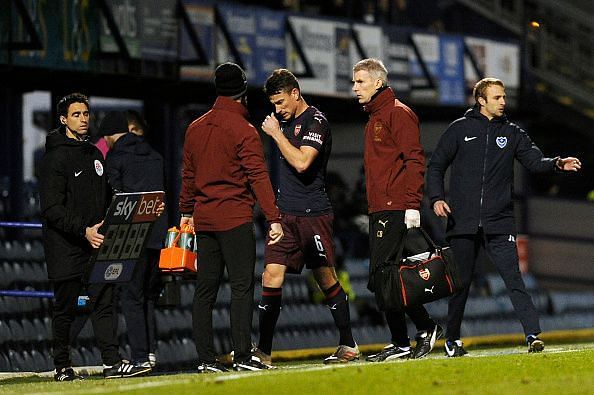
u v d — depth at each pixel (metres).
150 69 35.91
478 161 26.00
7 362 30.12
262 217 42.56
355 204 45.78
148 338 27.27
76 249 24.34
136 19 35.47
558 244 54.00
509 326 44.44
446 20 50.97
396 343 25.89
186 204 25.00
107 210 24.23
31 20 32.78
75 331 27.36
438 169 26.27
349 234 45.03
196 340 24.19
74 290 24.48
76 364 30.78
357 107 43.84
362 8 47.34
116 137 27.14
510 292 26.36
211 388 18.77
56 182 24.02
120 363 25.30
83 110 24.52
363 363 23.36
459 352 26.28
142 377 24.30
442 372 20.80
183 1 36.84
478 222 26.03
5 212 35.34
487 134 26.05
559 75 56.22
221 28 38.25
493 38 47.84
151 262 27.08
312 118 25.05
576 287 54.38
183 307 34.59
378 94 25.03
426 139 48.59
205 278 24.06
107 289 25.03
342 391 18.41
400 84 44.25
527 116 50.19
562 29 56.06
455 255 26.23
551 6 55.12
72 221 23.83
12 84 35.28
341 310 25.77
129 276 24.58
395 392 18.38
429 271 24.72
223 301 36.44
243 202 23.78
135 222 24.33
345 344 25.94
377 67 25.05
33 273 33.44
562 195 55.47
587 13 56.91
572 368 21.70
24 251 34.25
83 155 24.39
